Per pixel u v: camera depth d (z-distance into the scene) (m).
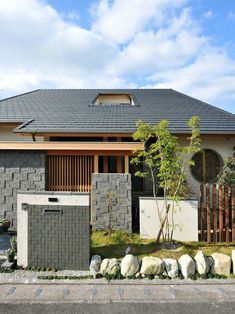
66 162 9.30
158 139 7.54
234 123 10.92
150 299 4.87
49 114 11.93
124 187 8.60
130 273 5.76
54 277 5.67
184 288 5.31
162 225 7.30
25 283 5.43
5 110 12.65
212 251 6.90
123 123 10.57
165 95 16.75
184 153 7.73
